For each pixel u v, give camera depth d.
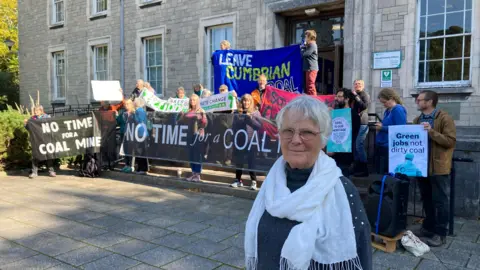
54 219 5.29
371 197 4.34
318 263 1.58
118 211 5.70
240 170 6.83
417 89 7.78
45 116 9.34
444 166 4.31
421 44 7.87
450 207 4.71
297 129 1.68
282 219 1.68
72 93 15.89
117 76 14.08
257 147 6.37
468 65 7.34
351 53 8.59
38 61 17.30
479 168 5.47
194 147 7.14
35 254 4.02
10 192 6.99
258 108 7.39
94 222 5.15
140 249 4.17
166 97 12.62
